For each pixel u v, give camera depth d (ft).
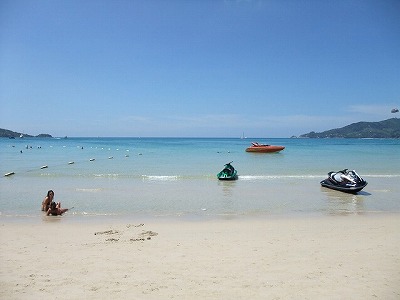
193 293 19.97
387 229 36.19
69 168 104.37
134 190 64.18
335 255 26.99
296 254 27.30
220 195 59.26
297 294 19.77
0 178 80.59
